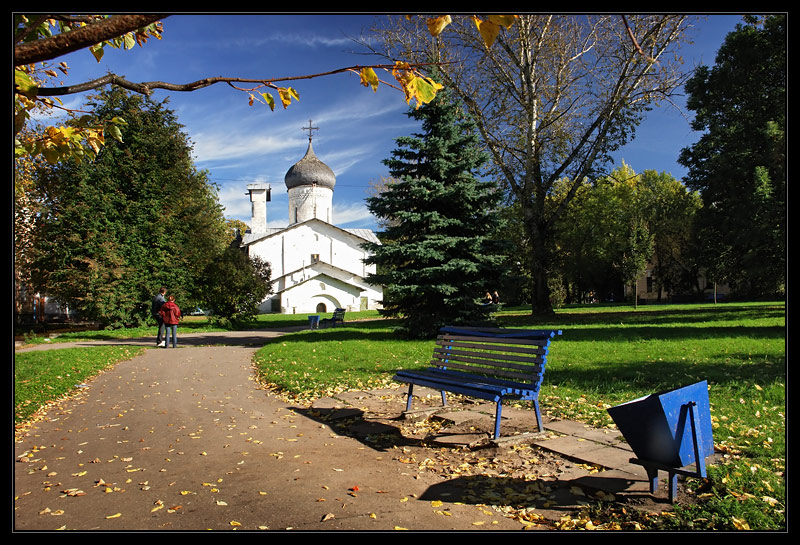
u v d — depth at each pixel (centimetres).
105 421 685
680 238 4772
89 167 2403
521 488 400
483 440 520
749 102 2281
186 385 943
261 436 582
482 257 1602
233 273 2623
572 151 2420
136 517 364
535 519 343
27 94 238
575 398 675
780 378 704
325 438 568
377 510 366
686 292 5009
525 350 536
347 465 473
